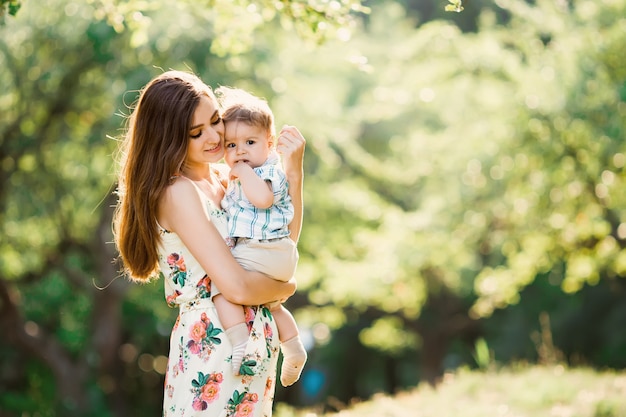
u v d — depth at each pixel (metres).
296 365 4.18
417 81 17.28
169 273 3.95
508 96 14.70
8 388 19.94
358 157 19.27
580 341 22.30
